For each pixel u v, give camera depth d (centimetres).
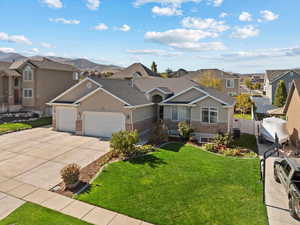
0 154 1498
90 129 2089
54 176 1166
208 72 4903
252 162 1405
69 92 2281
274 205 904
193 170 1247
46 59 3769
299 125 1636
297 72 4634
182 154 1534
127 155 1452
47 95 3447
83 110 2091
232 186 1062
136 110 2012
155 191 1005
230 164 1360
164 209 868
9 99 3388
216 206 889
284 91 3881
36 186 1053
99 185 1060
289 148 1741
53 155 1494
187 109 2086
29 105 3381
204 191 1009
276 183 1098
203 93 2048
